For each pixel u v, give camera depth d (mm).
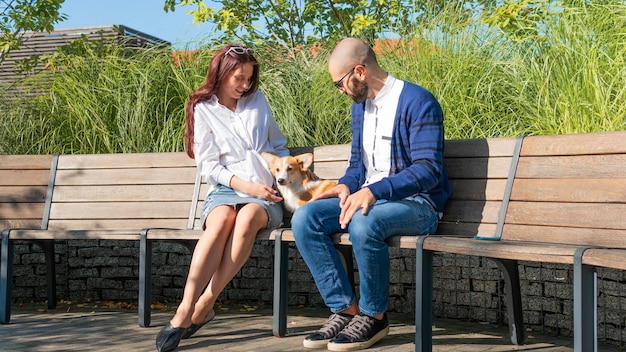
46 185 4359
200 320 3352
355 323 3139
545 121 4309
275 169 3609
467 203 3281
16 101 6031
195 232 3646
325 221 3133
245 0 7312
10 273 3994
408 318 4035
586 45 4547
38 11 7418
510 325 3291
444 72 5066
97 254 4918
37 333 3639
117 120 5559
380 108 3244
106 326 3828
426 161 3059
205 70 5906
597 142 2871
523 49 5066
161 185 4168
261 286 4637
